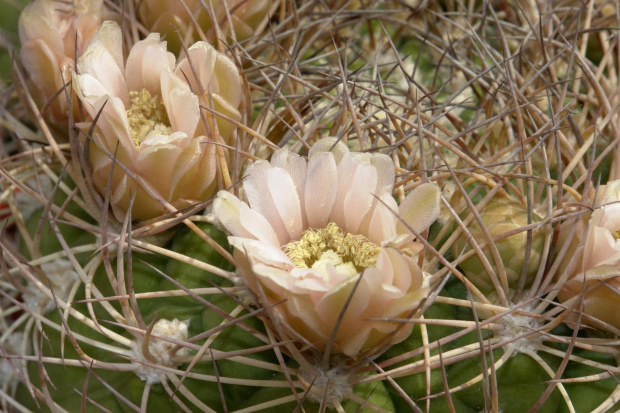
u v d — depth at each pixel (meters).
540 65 0.29
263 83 0.29
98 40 0.25
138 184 0.24
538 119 0.27
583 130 0.28
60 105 0.27
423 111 0.26
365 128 0.26
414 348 0.24
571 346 0.23
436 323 0.23
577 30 0.27
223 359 0.24
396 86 0.30
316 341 0.23
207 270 0.25
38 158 0.28
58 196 0.27
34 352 0.27
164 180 0.25
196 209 0.24
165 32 0.28
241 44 0.28
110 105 0.24
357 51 0.31
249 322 0.24
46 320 0.26
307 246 0.24
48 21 0.27
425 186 0.23
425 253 0.25
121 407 0.25
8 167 0.28
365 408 0.24
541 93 0.28
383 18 0.30
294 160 0.24
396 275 0.23
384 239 0.23
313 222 0.24
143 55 0.25
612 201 0.24
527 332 0.24
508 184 0.25
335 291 0.22
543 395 0.24
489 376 0.24
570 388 0.25
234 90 0.25
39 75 0.27
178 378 0.25
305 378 0.24
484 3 0.29
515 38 0.30
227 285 0.25
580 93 0.29
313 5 0.30
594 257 0.24
